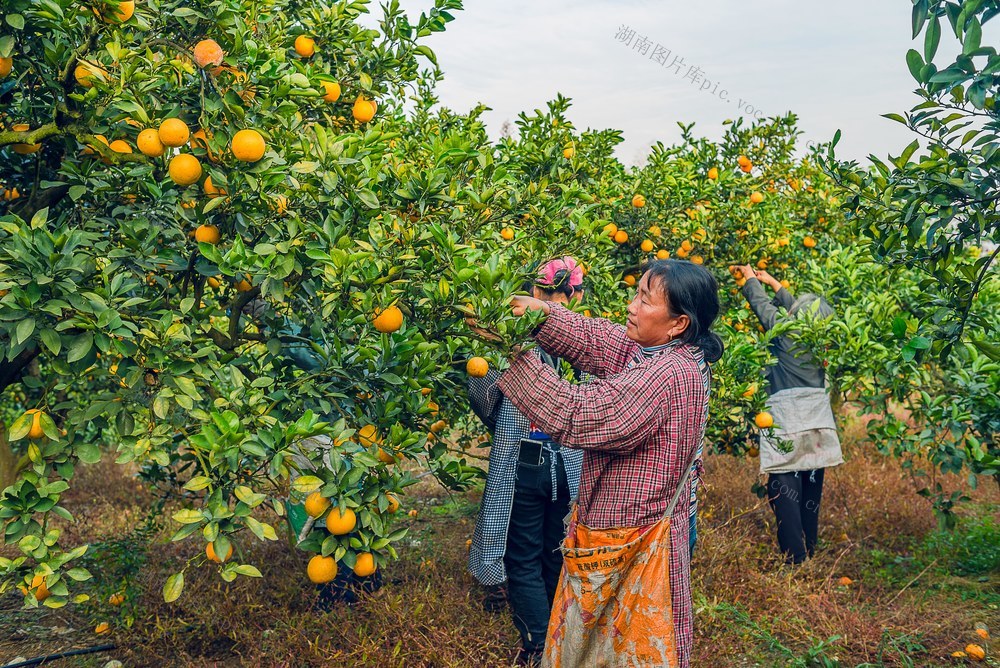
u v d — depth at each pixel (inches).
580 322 90.3
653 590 74.5
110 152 89.7
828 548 165.2
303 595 133.2
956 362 144.3
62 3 73.2
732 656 123.1
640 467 76.2
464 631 121.6
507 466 112.6
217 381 87.4
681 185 181.2
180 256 96.9
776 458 158.6
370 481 89.1
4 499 82.0
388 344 91.7
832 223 215.9
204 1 82.4
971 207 95.0
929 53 71.8
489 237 110.6
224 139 80.7
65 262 74.9
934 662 123.7
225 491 82.4
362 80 118.6
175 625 124.7
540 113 177.5
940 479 215.3
